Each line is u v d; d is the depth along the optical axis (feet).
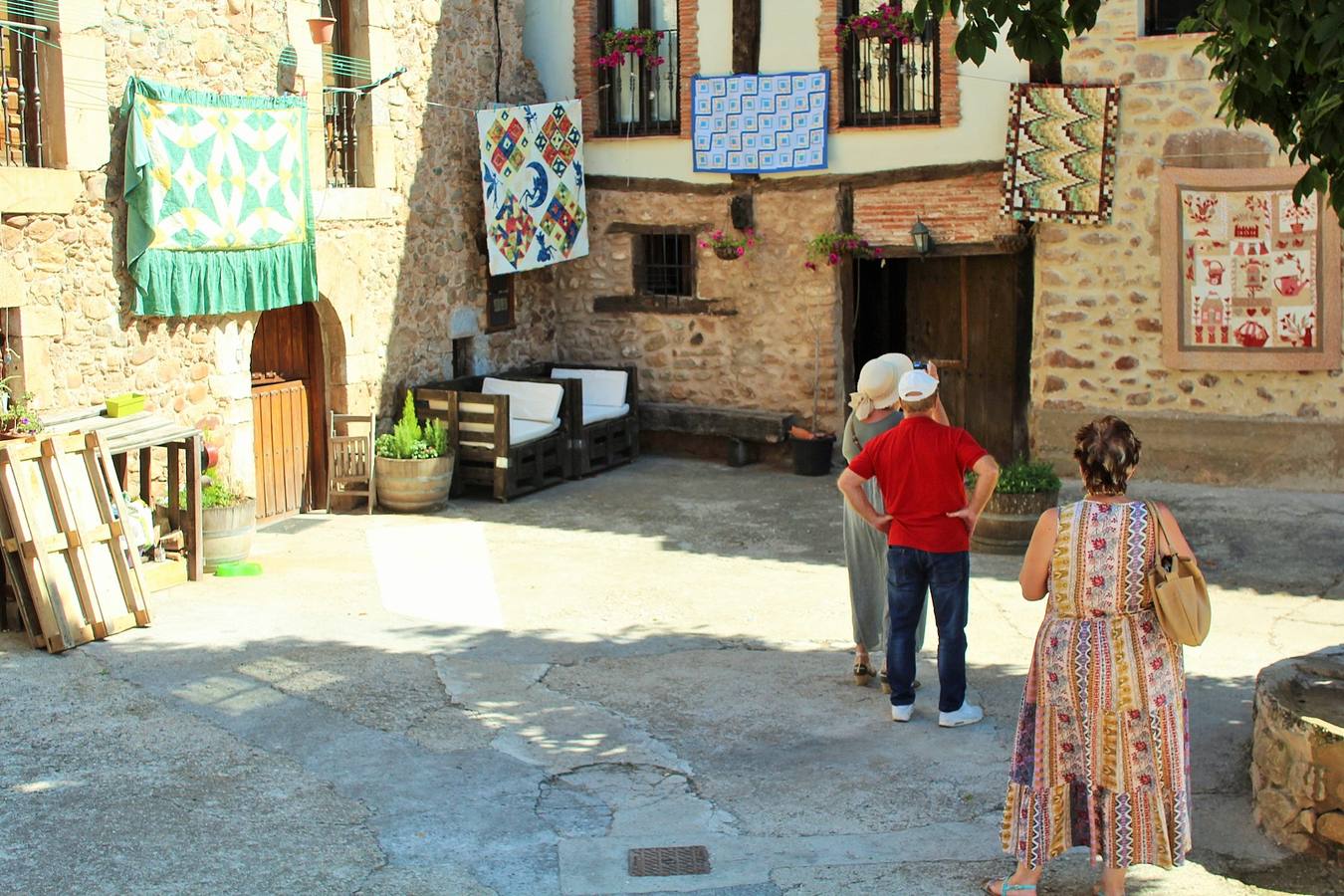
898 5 39.99
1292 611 27.89
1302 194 18.84
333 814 18.01
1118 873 14.90
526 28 45.11
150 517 29.25
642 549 33.65
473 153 41.93
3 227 27.66
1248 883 16.07
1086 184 37.70
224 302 32.60
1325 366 36.32
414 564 31.94
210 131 31.71
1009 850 15.37
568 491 40.27
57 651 24.52
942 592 20.79
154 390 31.50
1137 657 14.67
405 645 25.61
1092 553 14.76
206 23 31.91
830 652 25.41
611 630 26.89
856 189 41.22
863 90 41.06
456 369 42.75
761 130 41.83
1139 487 37.96
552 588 29.99
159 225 30.48
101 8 29.19
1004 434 42.16
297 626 26.68
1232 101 20.75
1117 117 37.24
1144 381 38.22
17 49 28.48
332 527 35.83
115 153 29.99
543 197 42.78
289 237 34.27
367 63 37.35
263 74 33.71
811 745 20.65
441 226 40.81
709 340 44.32
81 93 28.94
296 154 34.30
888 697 22.75
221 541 30.60
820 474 41.98
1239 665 24.44
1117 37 37.06
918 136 40.19
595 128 44.78
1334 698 17.74
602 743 20.79
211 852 16.80
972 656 24.95
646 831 17.56
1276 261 36.32
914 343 43.80
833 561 32.32
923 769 19.58
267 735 20.86
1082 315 38.58
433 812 18.11
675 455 45.29
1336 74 18.57
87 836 17.19
